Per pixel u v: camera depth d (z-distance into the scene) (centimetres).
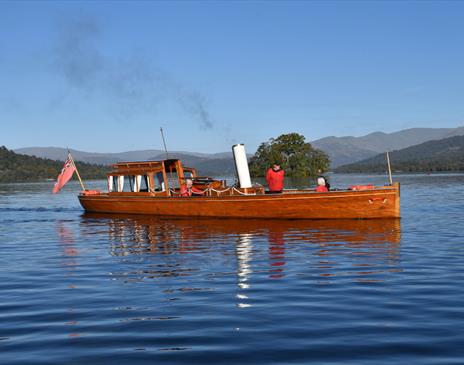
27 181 19312
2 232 2084
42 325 746
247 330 706
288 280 1034
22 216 2905
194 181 2828
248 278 1062
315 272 1115
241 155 2522
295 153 13300
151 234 1933
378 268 1152
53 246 1650
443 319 742
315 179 11219
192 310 814
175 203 2664
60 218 2756
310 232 1859
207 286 992
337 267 1170
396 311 789
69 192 7100
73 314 805
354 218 2241
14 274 1159
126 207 2906
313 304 839
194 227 2144
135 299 895
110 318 778
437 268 1145
